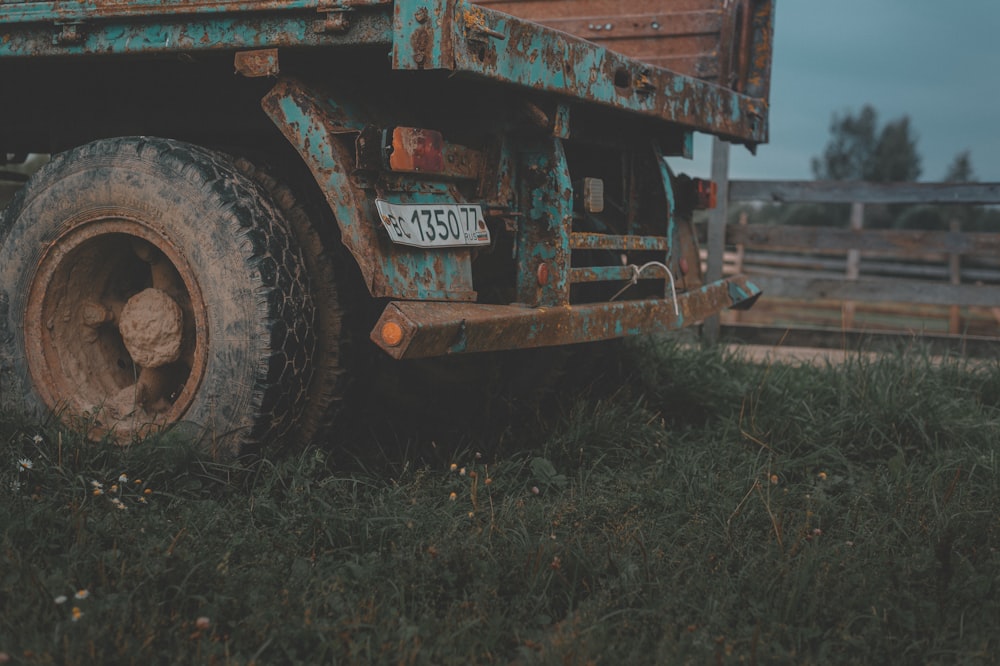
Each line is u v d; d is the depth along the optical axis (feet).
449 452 12.57
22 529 8.82
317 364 11.29
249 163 11.59
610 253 14.99
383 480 11.10
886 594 8.53
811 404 15.69
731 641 7.55
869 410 14.87
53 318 11.92
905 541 10.16
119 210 11.23
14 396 11.96
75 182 11.46
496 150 11.76
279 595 8.10
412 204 10.71
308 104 10.59
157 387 11.91
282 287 10.68
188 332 11.83
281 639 7.38
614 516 10.19
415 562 8.72
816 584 8.52
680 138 15.16
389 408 13.19
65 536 8.86
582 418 13.35
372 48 10.34
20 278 11.87
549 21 18.01
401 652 7.29
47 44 11.52
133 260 12.41
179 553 8.39
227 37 10.69
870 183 24.66
